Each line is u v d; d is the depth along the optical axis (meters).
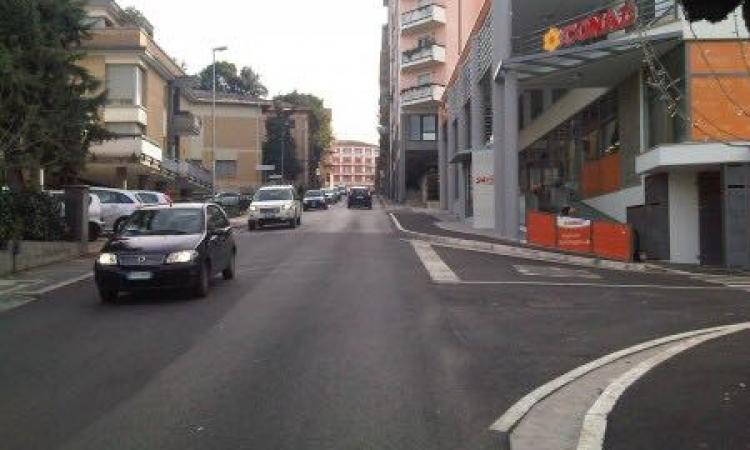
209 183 64.06
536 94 42.06
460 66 45.50
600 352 10.13
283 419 7.12
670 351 10.08
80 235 23.58
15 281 17.53
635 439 6.43
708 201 24.05
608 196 30.52
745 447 6.16
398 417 7.21
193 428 6.85
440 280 17.44
